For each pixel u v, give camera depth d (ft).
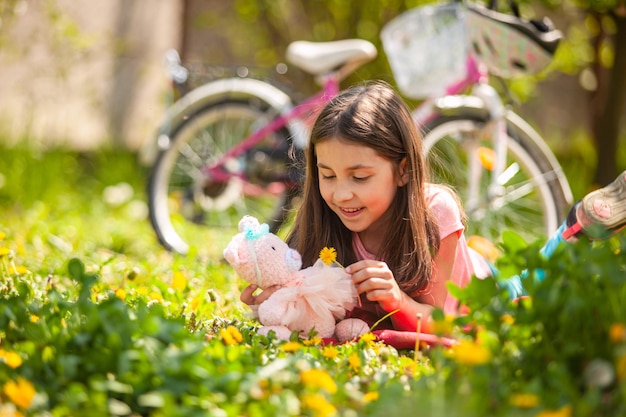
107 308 6.63
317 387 6.10
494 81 18.45
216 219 15.88
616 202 9.32
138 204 18.94
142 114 23.80
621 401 5.61
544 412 5.36
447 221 8.79
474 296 6.51
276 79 16.47
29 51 20.84
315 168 8.80
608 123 17.61
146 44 23.75
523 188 13.53
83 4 22.31
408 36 13.33
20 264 11.21
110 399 6.06
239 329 8.02
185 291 9.91
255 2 21.13
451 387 5.95
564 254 6.57
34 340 6.70
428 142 13.07
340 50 14.21
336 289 7.84
